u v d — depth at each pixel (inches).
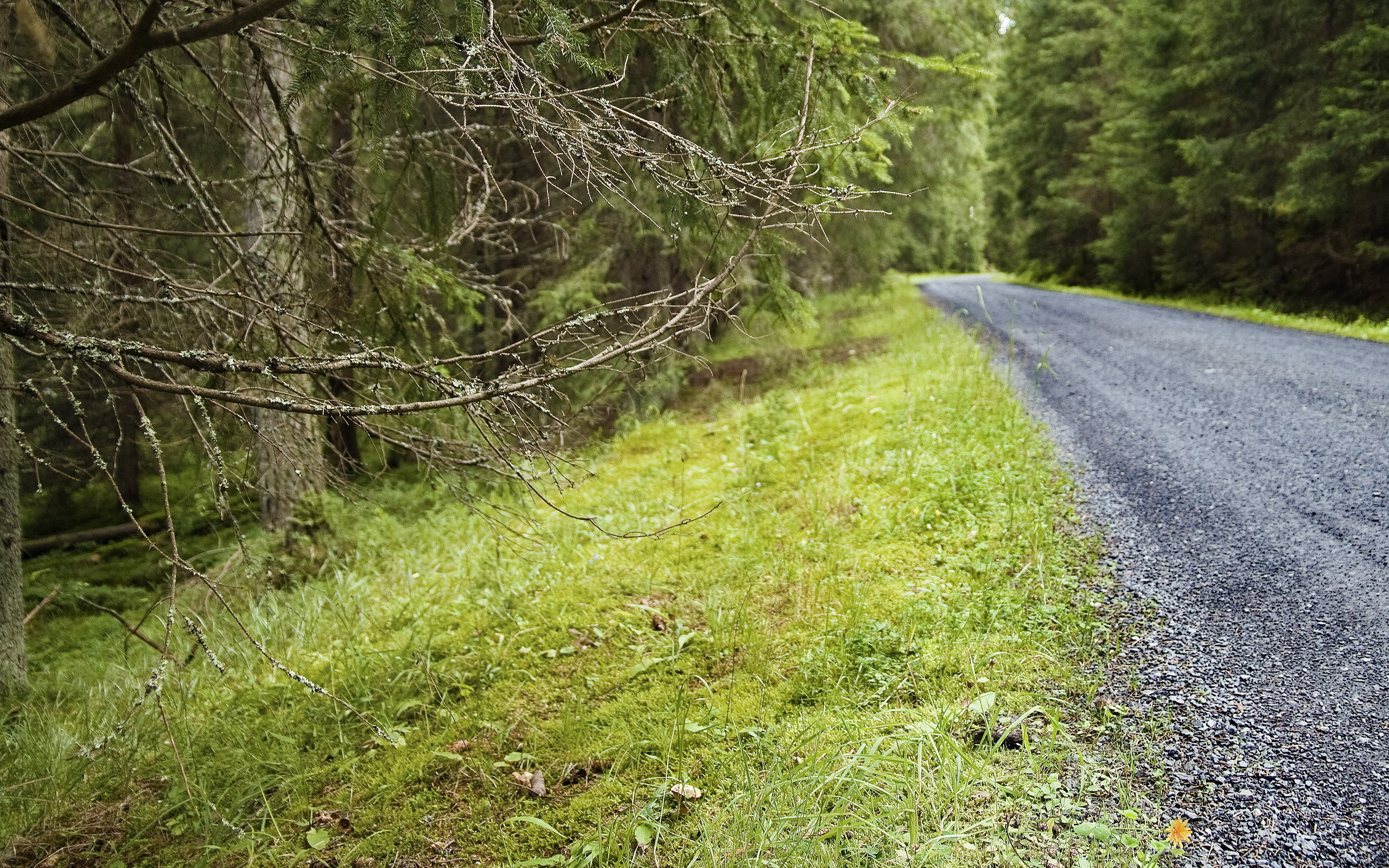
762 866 91.4
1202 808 94.6
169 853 121.9
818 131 132.1
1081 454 226.2
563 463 119.6
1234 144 573.6
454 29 111.1
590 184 117.0
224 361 99.0
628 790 114.5
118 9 132.6
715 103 157.8
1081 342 426.6
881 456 239.3
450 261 192.7
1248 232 606.9
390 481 310.5
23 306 169.3
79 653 272.5
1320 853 86.7
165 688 171.3
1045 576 153.4
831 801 99.3
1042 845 91.0
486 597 190.9
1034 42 990.4
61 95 102.5
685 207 143.2
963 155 527.5
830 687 128.3
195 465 146.3
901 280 972.6
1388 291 482.3
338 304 156.6
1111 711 113.7
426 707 145.2
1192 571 151.6
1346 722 106.5
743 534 200.5
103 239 169.6
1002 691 120.4
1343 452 208.8
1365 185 485.1
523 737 134.0
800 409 322.7
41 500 489.4
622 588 183.2
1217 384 300.8
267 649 185.3
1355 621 130.0
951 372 323.6
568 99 125.1
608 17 135.8
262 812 126.7
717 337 498.3
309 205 151.3
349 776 133.0
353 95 125.4
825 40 151.5
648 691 138.6
